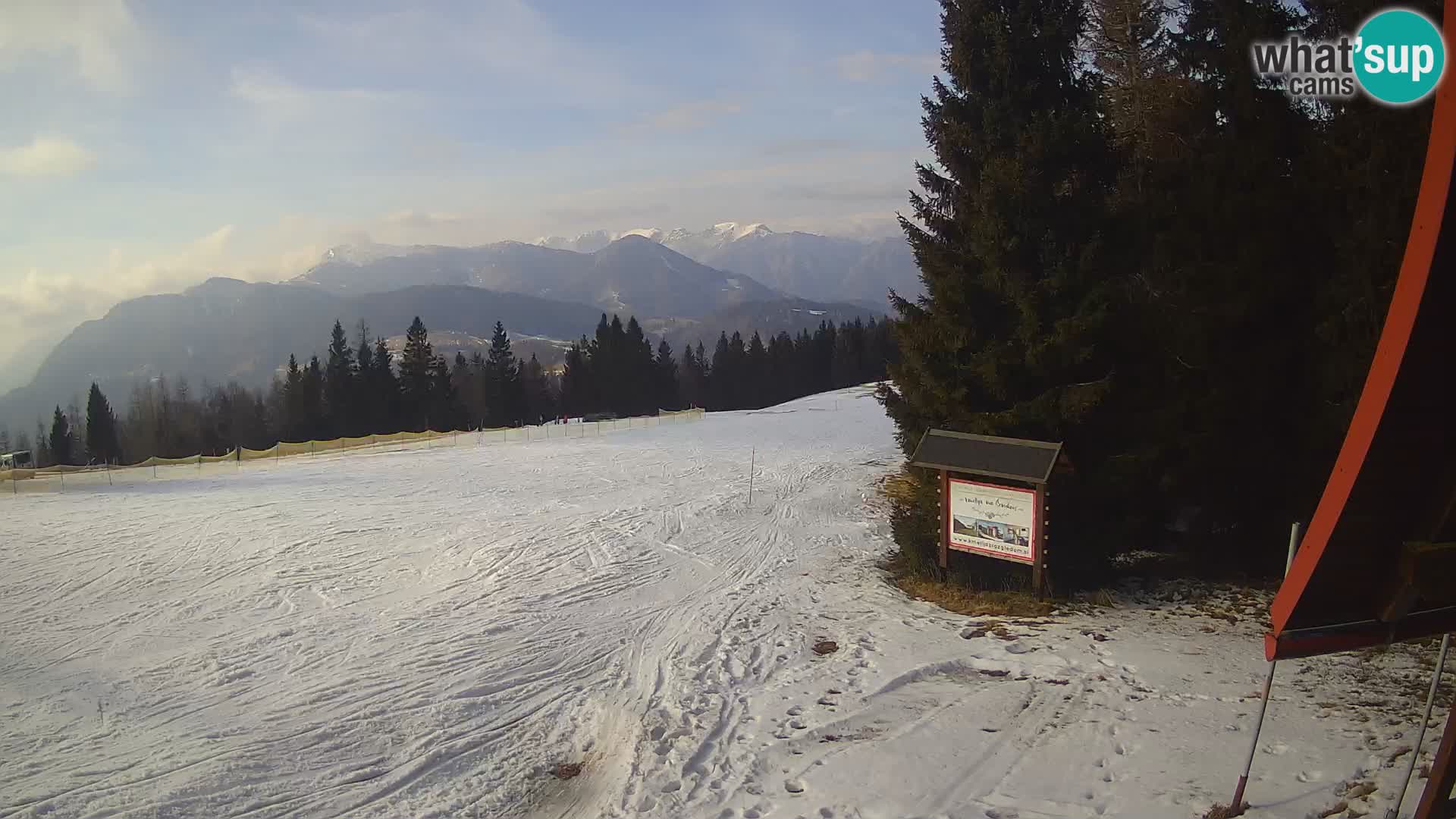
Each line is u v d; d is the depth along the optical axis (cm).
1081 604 1325
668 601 1534
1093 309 1325
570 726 991
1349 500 459
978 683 1027
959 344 1448
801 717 951
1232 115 1367
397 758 898
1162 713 869
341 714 1012
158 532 2125
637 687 1099
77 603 1501
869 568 1717
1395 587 495
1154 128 1700
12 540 2019
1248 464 1326
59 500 2673
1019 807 686
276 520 2288
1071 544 1395
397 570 1747
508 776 861
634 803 770
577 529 2161
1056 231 1394
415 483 3031
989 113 1448
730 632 1327
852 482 2909
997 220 1397
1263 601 1267
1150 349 1373
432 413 9019
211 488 2950
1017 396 1424
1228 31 1380
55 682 1117
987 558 1497
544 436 4972
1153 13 1889
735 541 2039
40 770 855
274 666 1181
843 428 4956
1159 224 1433
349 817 774
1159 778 711
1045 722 876
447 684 1116
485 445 4469
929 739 851
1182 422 1344
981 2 1466
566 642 1293
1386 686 884
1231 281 1284
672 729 945
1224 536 1498
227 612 1449
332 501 2623
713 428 5103
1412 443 454
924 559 1549
